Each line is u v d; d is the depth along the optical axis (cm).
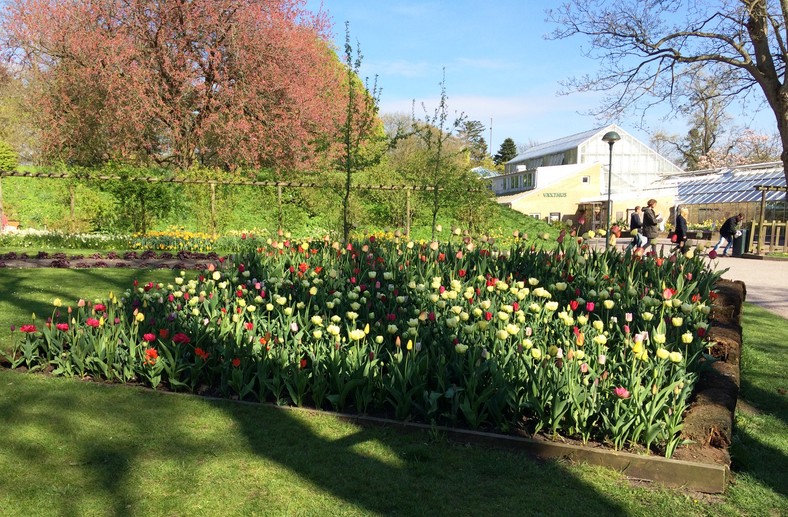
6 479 307
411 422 385
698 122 4975
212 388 450
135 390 442
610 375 383
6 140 3372
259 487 307
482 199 1670
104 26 2258
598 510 292
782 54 1277
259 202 2042
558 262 668
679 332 471
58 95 2355
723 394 389
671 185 4372
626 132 5609
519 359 387
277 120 2352
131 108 2144
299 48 2422
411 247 727
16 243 1573
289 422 389
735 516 292
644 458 328
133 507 285
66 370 471
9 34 2284
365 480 316
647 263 681
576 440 360
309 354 428
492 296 554
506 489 310
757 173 3634
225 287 622
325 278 644
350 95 1053
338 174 1430
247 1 2294
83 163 2478
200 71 2278
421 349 429
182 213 2042
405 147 3119
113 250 1517
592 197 4747
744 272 1580
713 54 1446
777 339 714
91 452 340
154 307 548
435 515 285
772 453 379
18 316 684
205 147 2425
